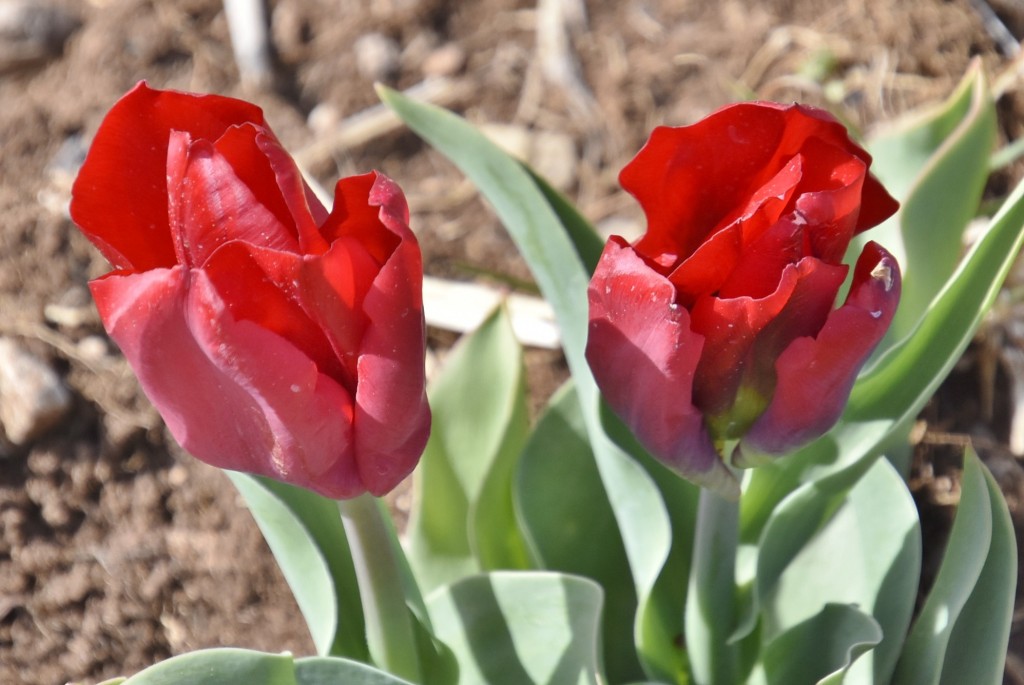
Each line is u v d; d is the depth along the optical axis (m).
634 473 0.66
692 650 0.66
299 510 0.65
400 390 0.57
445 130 0.68
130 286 0.56
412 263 0.56
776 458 0.60
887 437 0.64
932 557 0.80
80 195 0.58
